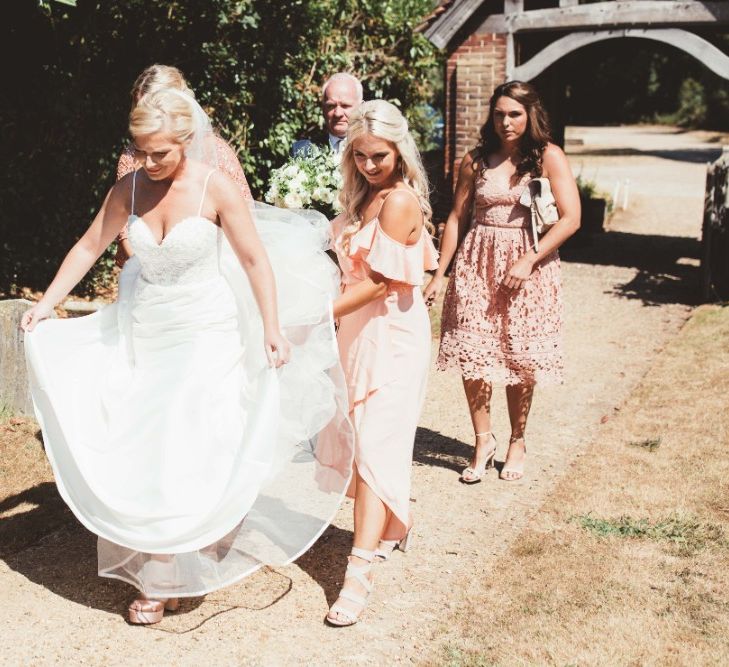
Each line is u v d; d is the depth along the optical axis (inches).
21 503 175.3
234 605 139.9
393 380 139.9
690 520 167.6
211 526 122.4
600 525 166.2
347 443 134.8
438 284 185.3
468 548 159.5
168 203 126.3
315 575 150.2
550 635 129.2
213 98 401.7
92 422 132.2
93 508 127.0
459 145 474.3
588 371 279.4
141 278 132.0
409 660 125.0
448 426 228.2
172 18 374.3
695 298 399.5
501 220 176.4
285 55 411.5
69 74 345.7
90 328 140.0
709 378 259.0
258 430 124.3
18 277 346.3
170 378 128.7
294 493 137.4
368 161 134.9
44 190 348.8
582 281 447.2
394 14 493.7
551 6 503.5
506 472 191.2
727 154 430.3
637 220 702.5
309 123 445.1
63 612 136.6
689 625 131.9
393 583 146.6
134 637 130.3
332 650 127.6
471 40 463.8
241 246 126.8
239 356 133.0
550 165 173.3
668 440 210.8
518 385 185.9
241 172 161.9
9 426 212.8
